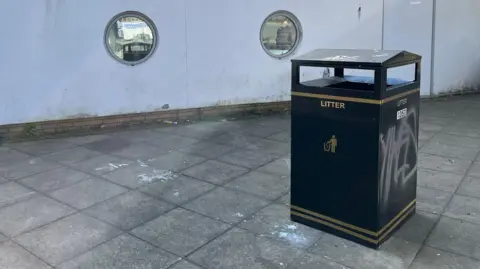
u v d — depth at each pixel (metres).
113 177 5.08
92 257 3.43
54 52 6.61
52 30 6.54
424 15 8.51
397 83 3.61
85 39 6.75
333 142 3.55
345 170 3.52
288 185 4.79
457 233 3.69
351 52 3.67
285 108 8.03
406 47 8.52
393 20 8.30
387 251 3.44
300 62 3.60
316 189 3.74
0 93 6.43
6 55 6.37
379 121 3.27
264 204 4.33
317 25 7.87
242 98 7.75
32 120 6.69
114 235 3.77
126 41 7.05
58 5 6.50
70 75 6.77
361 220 3.50
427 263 3.27
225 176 5.07
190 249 3.53
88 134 6.86
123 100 7.14
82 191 4.70
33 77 6.57
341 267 3.24
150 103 7.28
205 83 7.49
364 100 3.31
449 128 6.85
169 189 4.72
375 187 3.38
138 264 3.33
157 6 7.00
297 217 3.93
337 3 7.89
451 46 8.84
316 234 3.74
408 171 3.79
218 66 7.50
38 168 5.41
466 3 8.75
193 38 7.27
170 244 3.61
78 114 6.93
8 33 6.32
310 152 3.71
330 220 3.70
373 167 3.36
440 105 8.44
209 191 4.66
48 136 6.76
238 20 7.45
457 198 4.36
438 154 5.66
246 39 7.57
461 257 3.34
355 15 8.02
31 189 4.77
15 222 4.02
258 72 7.75
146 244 3.62
